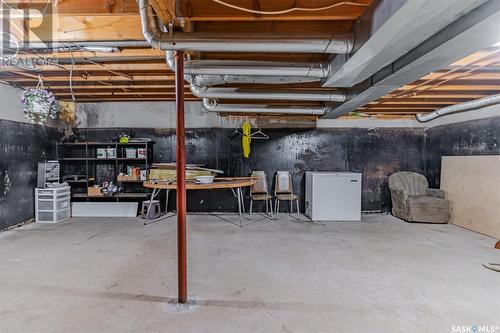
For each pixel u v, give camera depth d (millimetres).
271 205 5711
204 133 5984
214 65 2676
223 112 5258
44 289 2566
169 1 1868
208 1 2002
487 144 4461
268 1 1980
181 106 2373
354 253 3510
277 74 2740
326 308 2260
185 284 2354
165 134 5945
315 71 2730
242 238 4125
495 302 2350
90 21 2467
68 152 5879
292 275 2867
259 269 3012
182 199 2357
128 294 2479
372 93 3305
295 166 6051
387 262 3215
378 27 1732
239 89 3709
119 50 2934
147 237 4164
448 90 4062
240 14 2021
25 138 4840
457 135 5113
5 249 3615
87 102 5832
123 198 5953
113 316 2145
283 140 6035
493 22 1609
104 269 3008
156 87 4367
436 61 2281
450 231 4559
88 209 5578
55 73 3818
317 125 6027
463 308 2260
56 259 3281
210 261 3229
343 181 5297
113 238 4109
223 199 6004
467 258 3338
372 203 6082
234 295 2461
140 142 5527
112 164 5961
